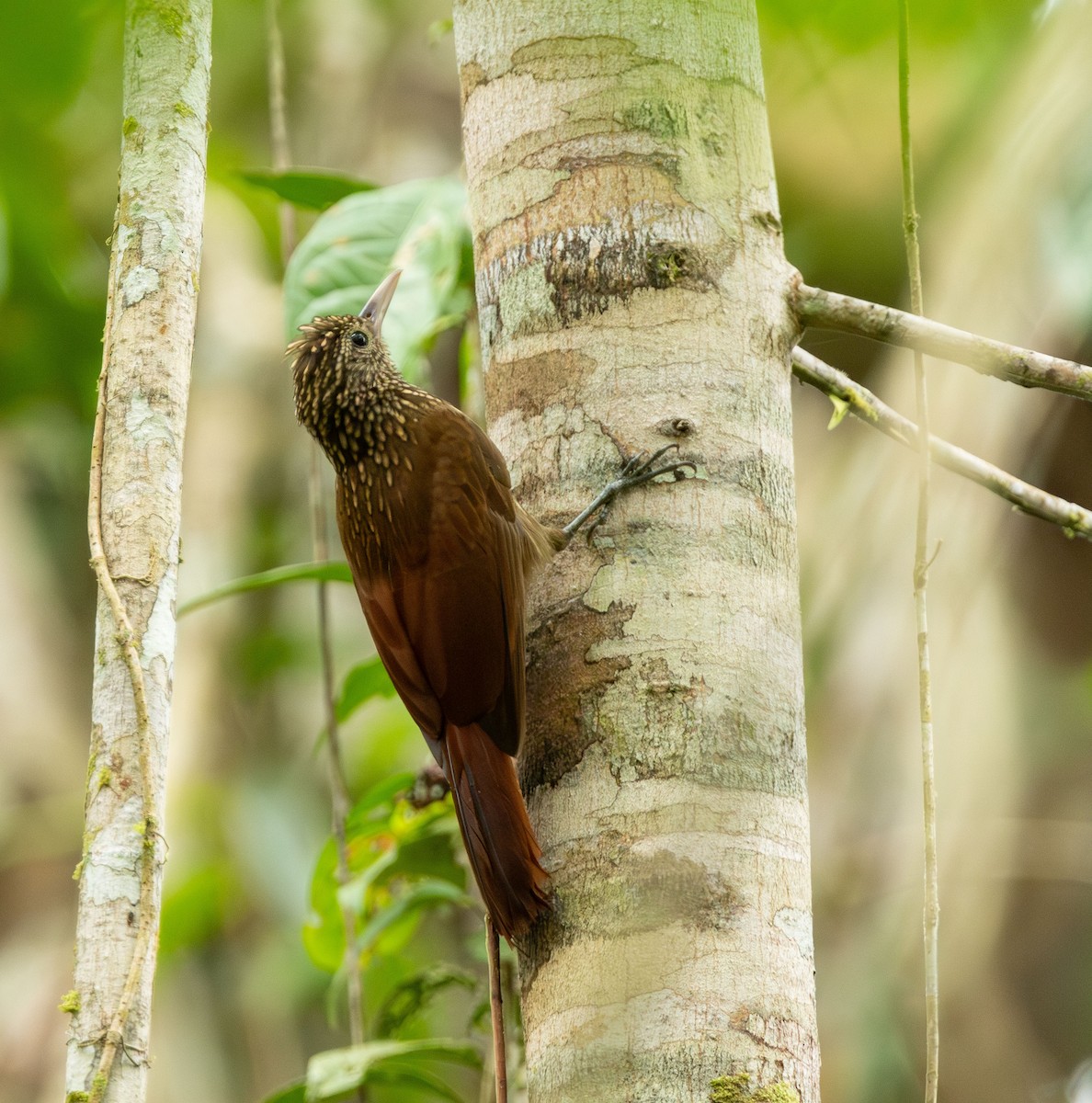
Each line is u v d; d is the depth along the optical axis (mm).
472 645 6816
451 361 16016
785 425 6531
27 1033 14773
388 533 7398
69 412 17062
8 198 14656
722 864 5723
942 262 11695
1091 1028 12047
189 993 14508
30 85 8242
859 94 12219
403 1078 8891
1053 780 12609
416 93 17359
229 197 17594
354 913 8898
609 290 6504
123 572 5598
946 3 9773
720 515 6223
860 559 11234
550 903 5910
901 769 10930
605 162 6609
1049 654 13312
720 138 6684
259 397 16969
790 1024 5621
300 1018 14773
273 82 10094
